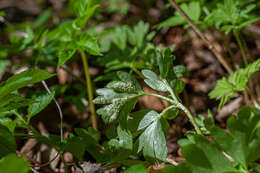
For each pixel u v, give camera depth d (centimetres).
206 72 90
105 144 70
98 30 117
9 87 65
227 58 91
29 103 67
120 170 73
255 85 84
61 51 76
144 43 86
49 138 71
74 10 76
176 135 79
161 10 117
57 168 76
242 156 65
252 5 78
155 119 67
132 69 82
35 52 90
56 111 86
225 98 73
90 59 98
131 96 68
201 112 83
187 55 94
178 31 104
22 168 62
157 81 68
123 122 68
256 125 64
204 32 101
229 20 78
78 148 70
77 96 86
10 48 85
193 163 65
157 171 69
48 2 163
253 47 92
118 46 86
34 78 66
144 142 67
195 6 82
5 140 67
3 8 156
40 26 118
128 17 123
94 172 70
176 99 67
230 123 65
